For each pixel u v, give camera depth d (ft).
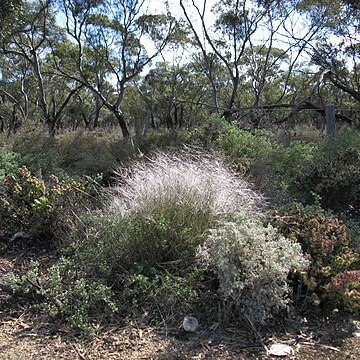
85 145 34.06
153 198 12.61
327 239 10.82
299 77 89.15
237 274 9.39
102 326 9.68
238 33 67.00
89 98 116.37
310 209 14.56
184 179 13.25
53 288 10.52
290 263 9.58
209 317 9.85
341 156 20.20
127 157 25.62
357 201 18.34
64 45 66.54
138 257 11.84
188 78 96.17
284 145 27.86
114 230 11.96
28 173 15.74
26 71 98.68
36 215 14.80
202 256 10.54
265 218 12.75
